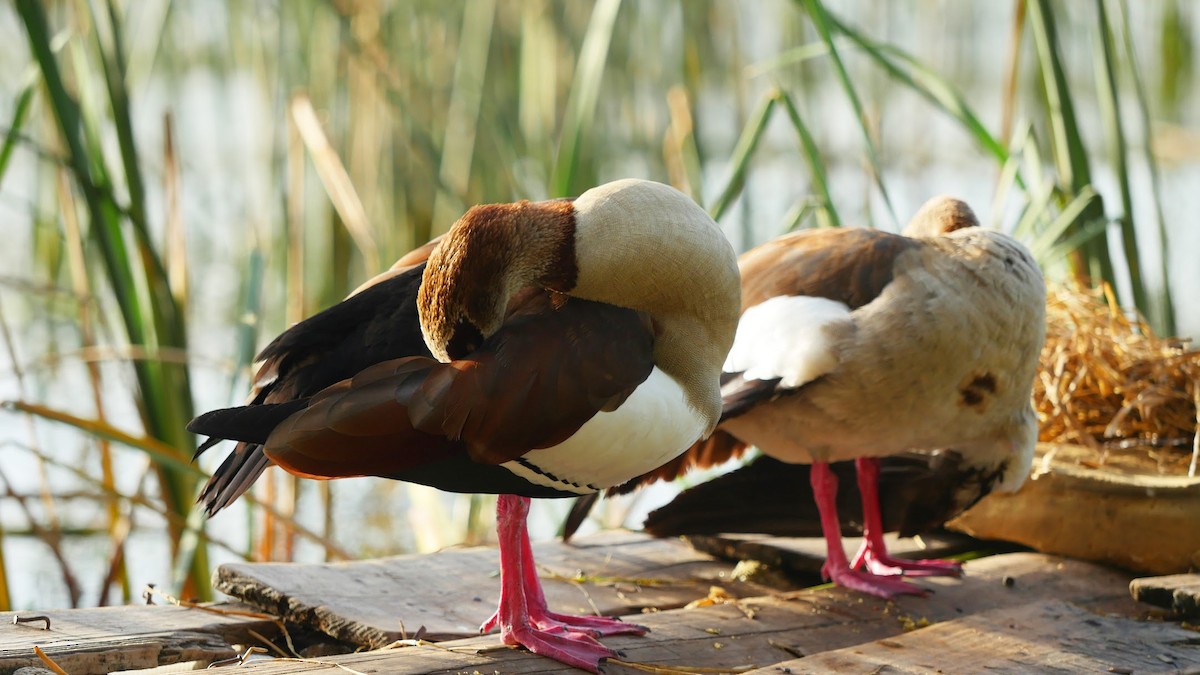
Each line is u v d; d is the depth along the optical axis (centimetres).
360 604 578
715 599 639
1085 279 935
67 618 535
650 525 695
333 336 514
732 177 859
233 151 1716
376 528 1040
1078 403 779
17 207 1509
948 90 871
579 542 727
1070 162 922
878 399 614
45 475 839
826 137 1695
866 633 585
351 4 1241
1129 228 915
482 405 443
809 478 721
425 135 1066
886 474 704
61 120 755
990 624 570
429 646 511
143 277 792
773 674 502
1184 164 1952
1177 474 696
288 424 430
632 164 1471
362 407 434
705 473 1029
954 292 609
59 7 1142
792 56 913
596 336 473
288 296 1079
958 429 638
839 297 627
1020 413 656
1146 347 789
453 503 1084
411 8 1298
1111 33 921
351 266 1424
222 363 810
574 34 1396
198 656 505
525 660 499
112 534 890
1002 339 619
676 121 1087
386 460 437
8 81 1541
